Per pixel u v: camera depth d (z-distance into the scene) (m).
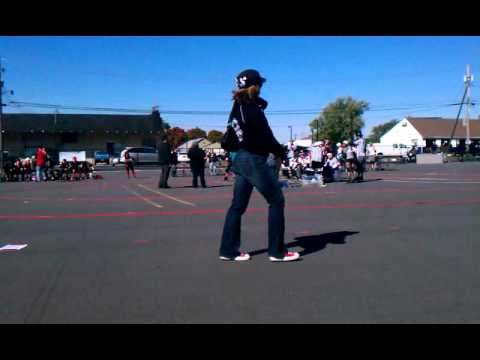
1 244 6.13
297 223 7.66
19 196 13.84
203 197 12.77
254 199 11.73
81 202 11.73
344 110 93.12
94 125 60.78
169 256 5.36
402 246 5.79
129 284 4.27
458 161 43.47
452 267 4.78
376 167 29.42
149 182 21.25
